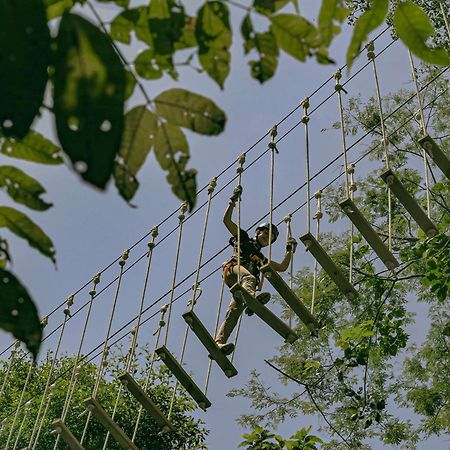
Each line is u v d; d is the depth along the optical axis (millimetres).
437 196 17453
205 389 7809
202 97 2100
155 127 2104
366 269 16203
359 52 2191
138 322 8594
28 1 1734
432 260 12969
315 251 7008
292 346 16438
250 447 10258
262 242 9188
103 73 1774
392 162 18078
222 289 8469
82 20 1777
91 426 26750
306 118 8078
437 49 2381
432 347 16750
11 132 1767
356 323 15797
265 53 2125
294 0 2074
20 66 1737
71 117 1766
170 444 26203
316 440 10055
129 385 7910
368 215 17828
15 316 2084
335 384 15852
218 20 2072
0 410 27328
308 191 7648
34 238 2156
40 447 26812
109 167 1770
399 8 2365
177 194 2184
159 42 2057
